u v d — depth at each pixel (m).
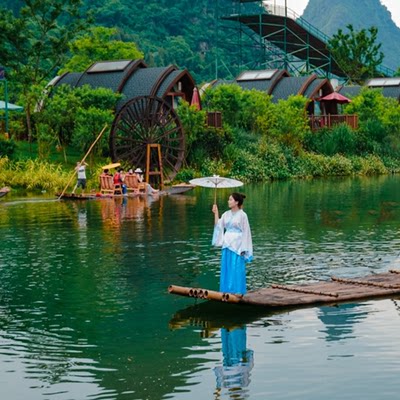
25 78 60.19
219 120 55.91
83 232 24.98
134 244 22.52
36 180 41.72
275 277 17.84
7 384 11.08
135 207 32.97
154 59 140.50
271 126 60.50
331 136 62.91
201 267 19.03
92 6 146.38
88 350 12.49
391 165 63.75
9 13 62.09
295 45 104.75
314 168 57.53
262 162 54.16
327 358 11.99
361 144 64.81
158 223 27.28
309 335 13.21
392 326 13.66
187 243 22.66
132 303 15.47
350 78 106.06
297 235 24.41
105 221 27.91
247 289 16.56
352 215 29.94
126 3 155.88
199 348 12.58
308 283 17.14
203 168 51.66
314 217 29.23
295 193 40.78
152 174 46.84
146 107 47.66
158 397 10.55
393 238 23.72
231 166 52.91
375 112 71.94
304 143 62.16
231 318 14.36
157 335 13.30
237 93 60.88
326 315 14.45
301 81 70.88
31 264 19.48
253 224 27.16
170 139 48.69
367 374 11.27
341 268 18.84
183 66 146.75
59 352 12.41
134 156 47.44
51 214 30.16
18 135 53.44
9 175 42.50
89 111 48.56
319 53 107.75
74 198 36.88
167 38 153.00
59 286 16.94
